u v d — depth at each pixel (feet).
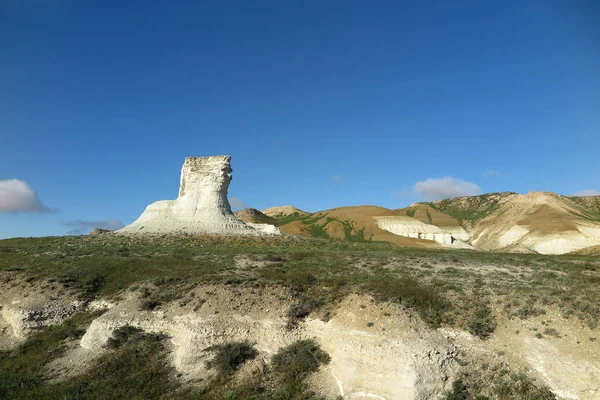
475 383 64.75
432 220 550.77
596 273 95.96
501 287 83.30
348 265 107.65
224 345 80.43
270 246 174.81
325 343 77.15
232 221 211.20
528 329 70.49
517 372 65.00
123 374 79.25
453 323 73.92
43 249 150.92
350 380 68.74
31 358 88.63
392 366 66.69
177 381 76.33
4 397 75.92
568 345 65.77
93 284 108.99
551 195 547.49
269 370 75.46
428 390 63.72
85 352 87.81
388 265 107.34
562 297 75.56
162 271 108.99
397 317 74.43
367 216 412.98
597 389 59.88
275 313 84.43
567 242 372.99
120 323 90.27
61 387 77.77
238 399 69.92
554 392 61.82
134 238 178.60
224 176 217.77
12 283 110.73
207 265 112.06
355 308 79.36
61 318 100.22
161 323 87.97
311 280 93.45
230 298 88.84
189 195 215.92
